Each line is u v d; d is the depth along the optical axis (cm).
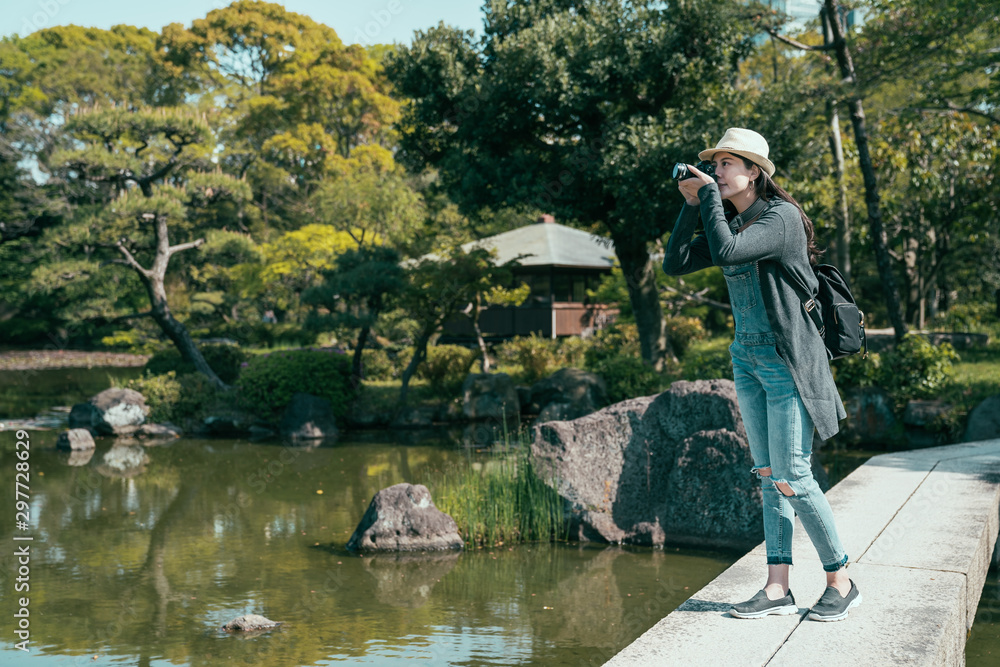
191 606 648
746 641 302
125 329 3847
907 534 458
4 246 3528
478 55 1733
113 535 889
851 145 1941
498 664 521
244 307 3912
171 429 1712
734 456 822
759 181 296
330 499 1074
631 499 865
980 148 1950
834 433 286
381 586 699
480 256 1875
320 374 1759
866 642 297
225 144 3972
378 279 1808
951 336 1909
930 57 1658
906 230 2273
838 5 1633
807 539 453
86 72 4275
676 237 297
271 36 4903
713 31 1558
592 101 1579
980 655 472
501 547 830
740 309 296
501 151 1722
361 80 4494
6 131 3306
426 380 2147
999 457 725
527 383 2108
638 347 2172
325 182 3069
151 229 2189
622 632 579
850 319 295
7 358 3484
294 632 586
